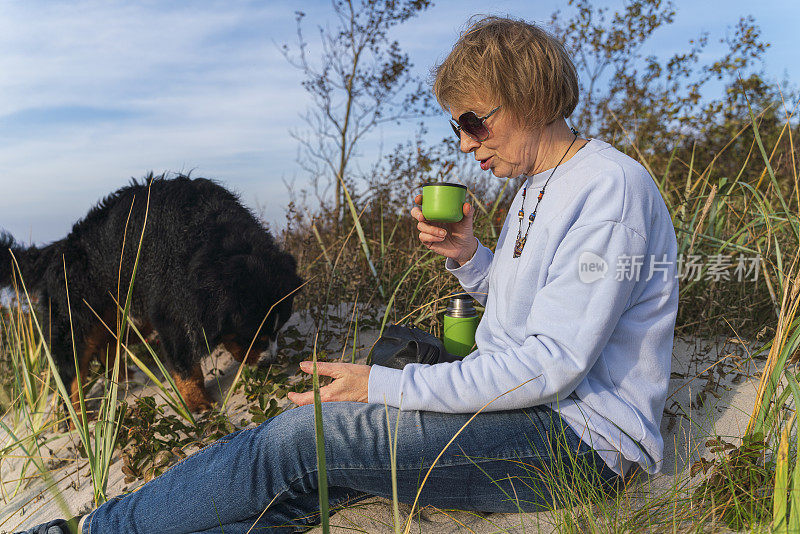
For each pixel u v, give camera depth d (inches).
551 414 69.9
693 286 143.4
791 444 79.2
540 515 76.8
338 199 273.4
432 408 69.0
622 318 70.2
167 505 73.9
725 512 70.6
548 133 75.5
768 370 80.9
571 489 71.5
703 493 72.9
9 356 158.2
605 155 70.8
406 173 244.7
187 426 116.5
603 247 65.0
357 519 81.5
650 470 72.0
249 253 135.9
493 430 70.1
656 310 71.4
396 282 176.2
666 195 151.3
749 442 75.2
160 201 137.6
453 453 69.7
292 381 134.9
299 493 74.2
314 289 176.6
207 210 139.7
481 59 71.3
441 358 83.4
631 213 65.8
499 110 72.5
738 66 288.2
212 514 73.0
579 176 70.3
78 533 76.3
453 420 70.4
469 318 100.3
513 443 70.2
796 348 90.0
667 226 71.6
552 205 72.1
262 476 71.4
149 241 134.7
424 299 152.9
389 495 74.9
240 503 72.1
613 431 68.3
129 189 145.6
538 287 72.2
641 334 70.5
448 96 76.9
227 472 71.8
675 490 76.1
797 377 87.1
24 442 118.0
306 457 71.2
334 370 72.5
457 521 76.4
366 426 70.3
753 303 131.3
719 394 104.6
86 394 141.1
